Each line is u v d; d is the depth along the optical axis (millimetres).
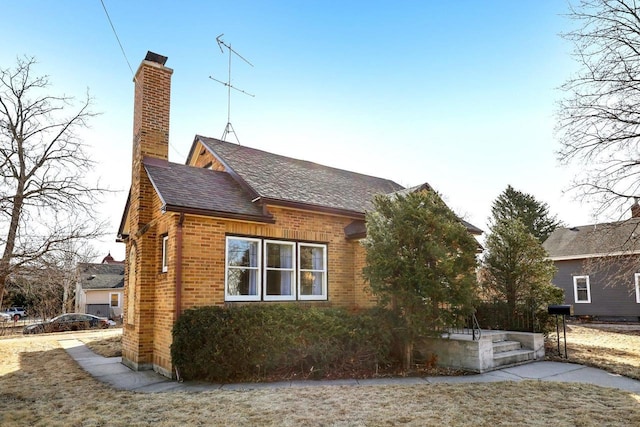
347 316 9391
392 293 8953
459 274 9109
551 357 10523
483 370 8805
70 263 21078
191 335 8141
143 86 11500
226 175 12375
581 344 12898
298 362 8508
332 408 5902
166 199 8984
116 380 8422
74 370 9469
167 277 9359
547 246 28328
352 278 12211
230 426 5145
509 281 12328
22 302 40344
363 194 14641
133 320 10406
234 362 8078
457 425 5145
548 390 6941
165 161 11586
